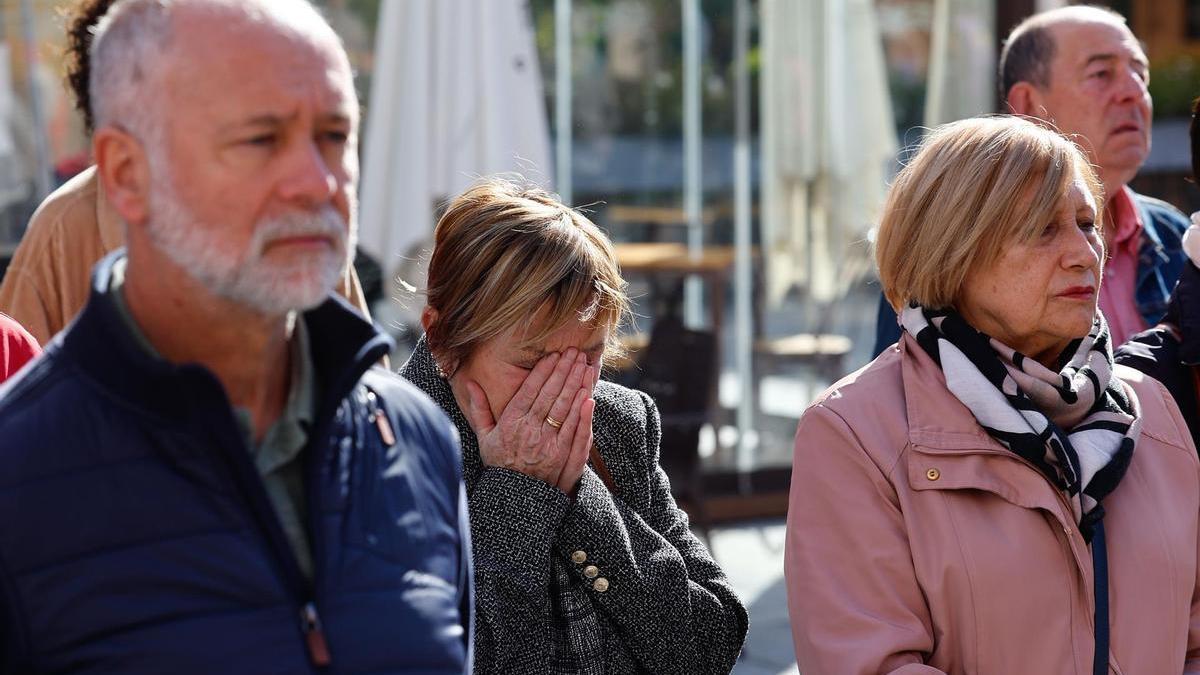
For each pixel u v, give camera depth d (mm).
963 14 6730
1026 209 2285
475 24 5238
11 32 5340
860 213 6688
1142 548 2293
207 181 1468
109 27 1527
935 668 2176
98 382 1482
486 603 2156
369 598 1572
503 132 5254
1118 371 2559
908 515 2250
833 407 2373
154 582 1451
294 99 1488
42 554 1424
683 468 5590
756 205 6617
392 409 1725
